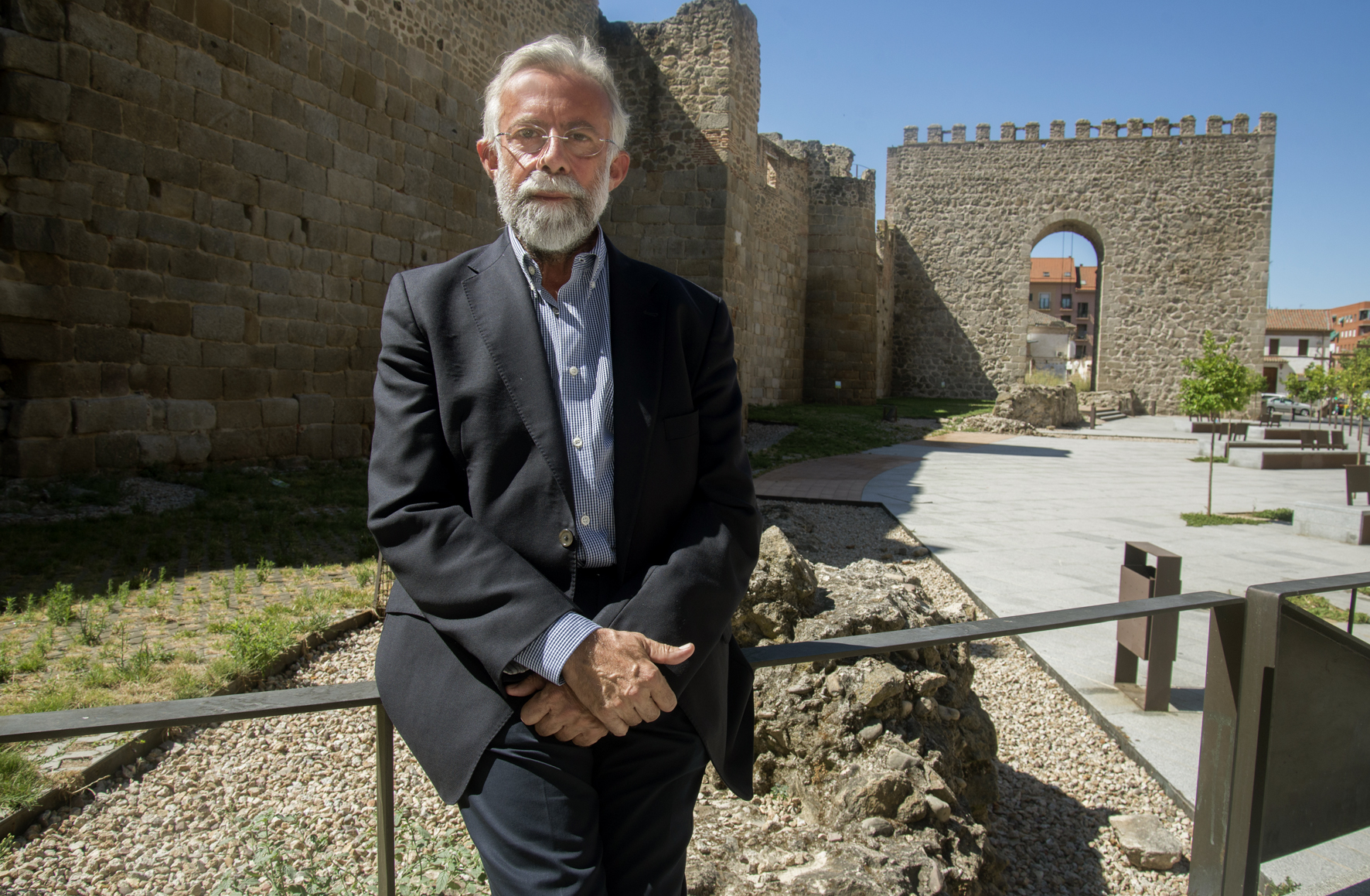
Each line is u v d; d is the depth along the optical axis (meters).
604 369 1.47
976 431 22.67
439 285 1.46
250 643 3.98
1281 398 44.75
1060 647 5.16
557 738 1.32
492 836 1.30
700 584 1.36
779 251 24.44
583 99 1.52
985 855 2.77
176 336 8.34
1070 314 79.38
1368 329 96.06
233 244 8.88
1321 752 2.22
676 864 1.41
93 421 7.62
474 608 1.27
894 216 35.44
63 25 7.26
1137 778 3.73
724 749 1.48
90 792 3.01
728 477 1.52
